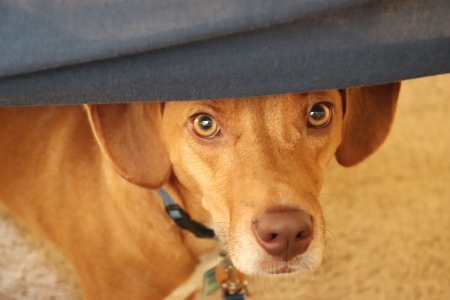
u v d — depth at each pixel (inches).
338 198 35.9
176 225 27.1
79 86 21.4
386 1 20.1
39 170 28.5
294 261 22.5
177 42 20.0
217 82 21.2
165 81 21.2
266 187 22.3
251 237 22.2
